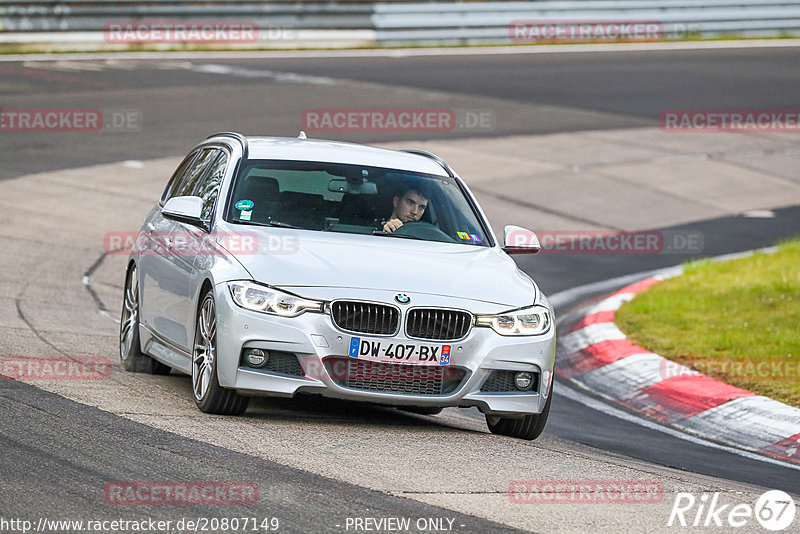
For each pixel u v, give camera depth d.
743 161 85.25
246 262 26.48
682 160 84.00
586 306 50.03
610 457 27.41
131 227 59.16
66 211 60.69
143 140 77.06
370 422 27.92
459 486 21.94
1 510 18.39
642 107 99.50
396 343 25.70
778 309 45.56
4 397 26.03
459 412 33.38
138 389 29.11
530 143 84.81
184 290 28.72
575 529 19.72
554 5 131.50
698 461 28.53
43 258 51.31
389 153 32.72
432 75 108.06
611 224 67.81
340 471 22.20
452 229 30.02
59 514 18.42
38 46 113.88
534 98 100.25
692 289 49.91
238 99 91.44
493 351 26.34
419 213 29.95
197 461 22.02
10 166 69.00
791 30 139.88
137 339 32.19
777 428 31.67
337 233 28.52
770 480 26.97
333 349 25.56
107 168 70.25
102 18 116.38
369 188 30.22
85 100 88.38
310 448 23.92
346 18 125.50
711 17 137.62
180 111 85.94
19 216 58.66
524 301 27.25
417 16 127.44
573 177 77.00
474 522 19.56
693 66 119.25
